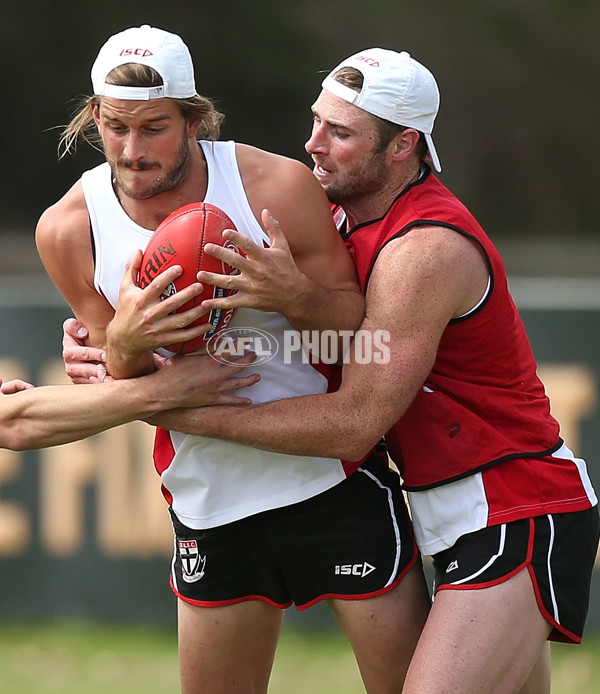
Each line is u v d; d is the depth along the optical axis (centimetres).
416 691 1036
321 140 1112
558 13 6278
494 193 6322
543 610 1085
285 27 6044
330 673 2016
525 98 6288
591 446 2166
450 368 1114
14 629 2259
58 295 2348
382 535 1151
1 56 5791
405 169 1118
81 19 5828
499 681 1059
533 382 1159
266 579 1183
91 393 1076
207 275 986
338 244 1100
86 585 2280
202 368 1068
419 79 1091
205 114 1042
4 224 5797
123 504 2270
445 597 1078
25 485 2278
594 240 6125
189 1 5956
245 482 1145
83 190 1088
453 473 1102
